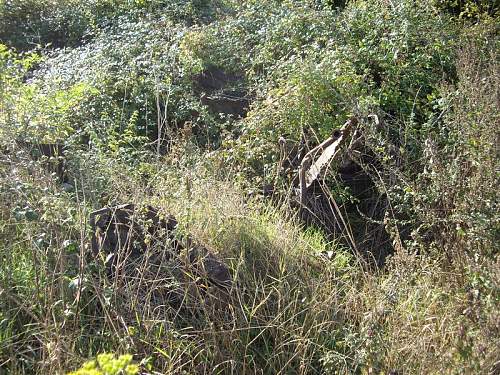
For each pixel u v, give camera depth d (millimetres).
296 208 6156
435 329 4297
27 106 6363
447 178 5238
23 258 4391
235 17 10844
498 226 4668
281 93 7438
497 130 5359
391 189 5664
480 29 8055
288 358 4207
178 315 4320
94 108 8258
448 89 6746
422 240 5367
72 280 3934
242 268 4664
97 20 12273
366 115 6270
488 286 4043
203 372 4051
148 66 9180
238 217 5105
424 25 8078
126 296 4234
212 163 6707
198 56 9344
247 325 4285
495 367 3715
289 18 9055
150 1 12195
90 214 4598
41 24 12711
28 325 3885
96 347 3982
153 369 3920
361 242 5988
